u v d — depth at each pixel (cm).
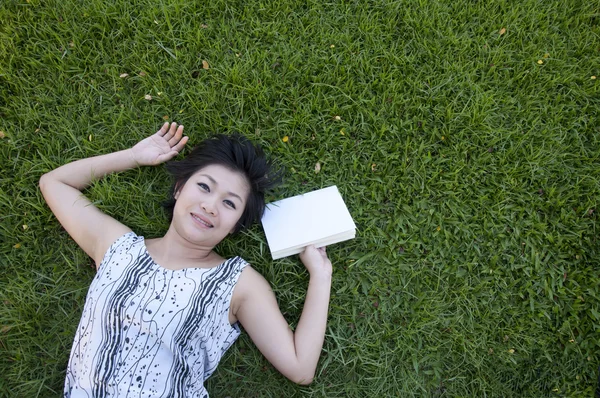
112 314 151
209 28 201
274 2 205
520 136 204
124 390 147
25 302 181
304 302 182
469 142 202
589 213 199
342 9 208
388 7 209
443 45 209
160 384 150
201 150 167
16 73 194
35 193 186
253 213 173
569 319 192
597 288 192
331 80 202
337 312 188
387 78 203
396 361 188
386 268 192
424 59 207
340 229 181
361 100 200
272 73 200
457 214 196
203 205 156
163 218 187
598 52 214
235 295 163
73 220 169
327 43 204
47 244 186
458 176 200
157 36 199
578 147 206
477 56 211
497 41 212
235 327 169
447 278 192
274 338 162
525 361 191
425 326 190
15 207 185
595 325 189
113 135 192
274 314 164
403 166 196
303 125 197
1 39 194
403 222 195
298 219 184
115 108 195
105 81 197
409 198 197
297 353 161
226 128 195
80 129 193
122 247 163
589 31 216
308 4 207
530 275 195
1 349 177
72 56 196
